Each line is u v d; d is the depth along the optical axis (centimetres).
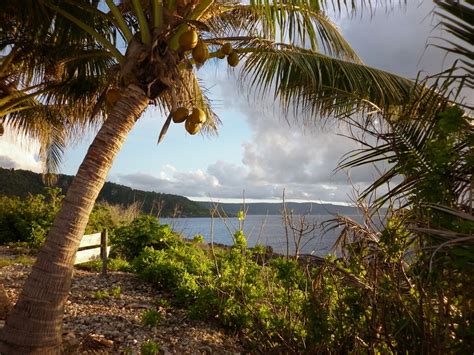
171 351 520
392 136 395
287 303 503
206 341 579
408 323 348
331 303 441
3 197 1530
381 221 404
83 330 544
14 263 979
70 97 811
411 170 371
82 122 921
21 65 788
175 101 421
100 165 374
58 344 355
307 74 477
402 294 374
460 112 306
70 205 365
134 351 492
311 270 473
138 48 396
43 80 812
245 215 639
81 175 370
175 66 407
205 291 646
